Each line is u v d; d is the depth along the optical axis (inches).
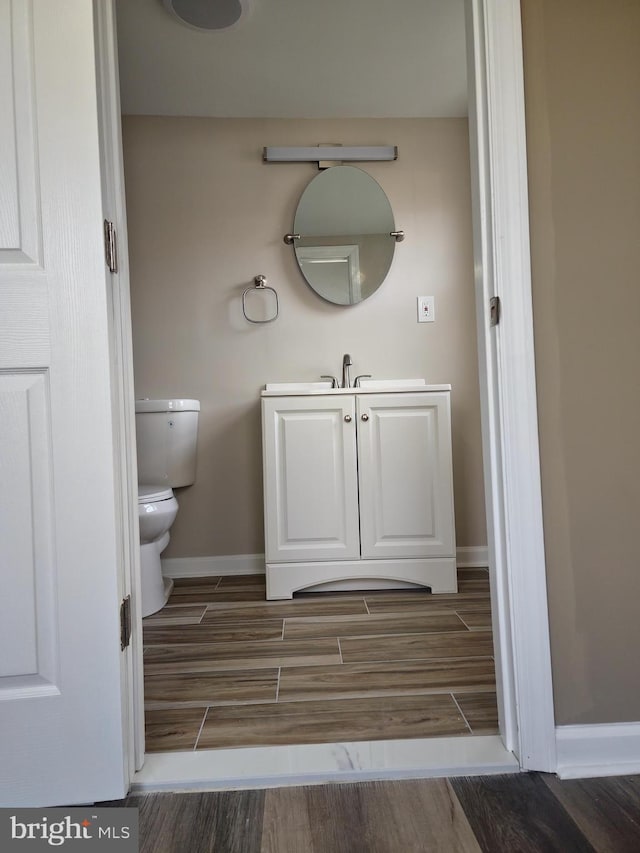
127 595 39.9
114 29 41.5
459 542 98.7
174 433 90.5
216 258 97.8
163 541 83.3
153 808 36.9
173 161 97.3
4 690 37.2
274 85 89.0
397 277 99.2
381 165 99.4
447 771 39.9
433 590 83.5
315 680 55.1
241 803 37.3
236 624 72.4
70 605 37.5
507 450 40.9
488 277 42.2
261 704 50.3
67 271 37.8
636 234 41.9
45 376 37.8
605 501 41.5
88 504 37.8
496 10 41.1
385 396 83.1
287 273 98.4
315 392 83.1
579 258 41.7
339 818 35.6
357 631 68.6
